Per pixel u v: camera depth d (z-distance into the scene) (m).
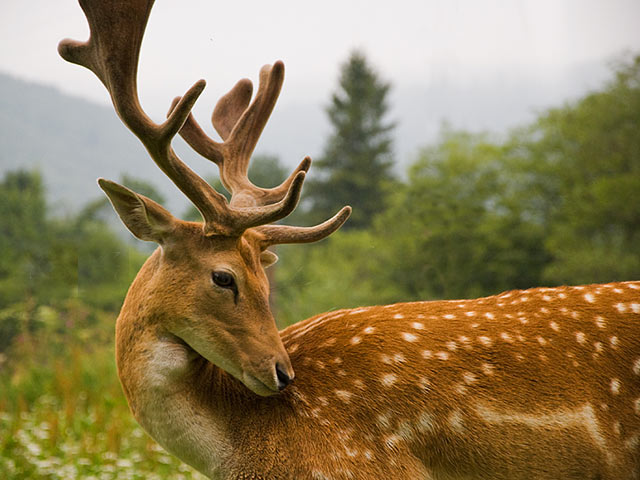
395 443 6.14
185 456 6.24
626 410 6.25
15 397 14.15
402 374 6.26
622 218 48.56
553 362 6.28
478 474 6.21
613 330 6.41
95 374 14.92
